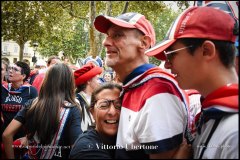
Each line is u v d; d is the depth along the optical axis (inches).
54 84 72.4
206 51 45.3
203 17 46.3
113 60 57.2
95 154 54.3
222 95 43.1
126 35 56.4
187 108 52.3
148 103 49.3
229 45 45.1
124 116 53.3
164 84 50.6
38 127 69.3
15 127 71.8
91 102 59.0
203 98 49.1
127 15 59.0
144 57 58.1
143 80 52.5
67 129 70.0
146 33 57.6
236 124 40.3
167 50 49.5
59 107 70.3
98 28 59.4
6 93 92.0
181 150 48.2
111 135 55.8
